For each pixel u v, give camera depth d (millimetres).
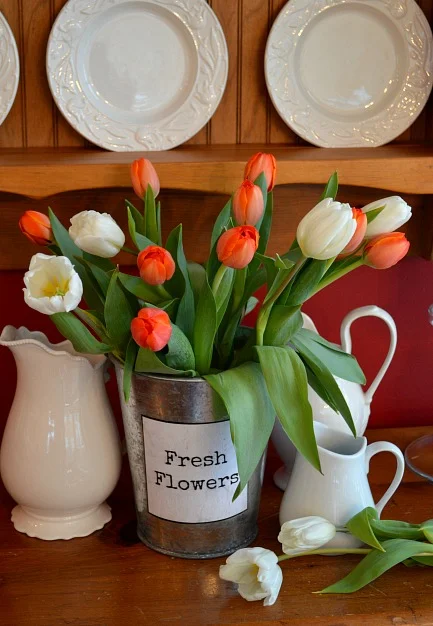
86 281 860
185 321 828
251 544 905
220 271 762
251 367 809
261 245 839
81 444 890
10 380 1132
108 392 1151
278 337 816
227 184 927
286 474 1030
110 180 907
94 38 973
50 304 715
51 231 828
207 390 801
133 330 698
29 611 795
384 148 1031
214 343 856
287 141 1078
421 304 1179
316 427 906
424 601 810
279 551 895
